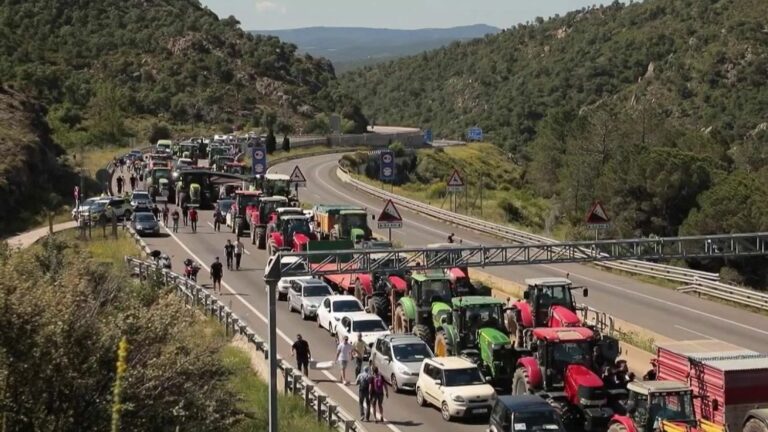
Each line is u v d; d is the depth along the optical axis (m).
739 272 57.44
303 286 40.47
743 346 35.47
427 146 139.50
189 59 173.88
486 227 64.56
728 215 58.72
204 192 73.31
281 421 24.58
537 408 23.09
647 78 188.00
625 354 32.66
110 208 61.22
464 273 38.16
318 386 30.25
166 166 80.94
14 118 84.31
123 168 97.38
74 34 171.62
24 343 16.86
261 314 40.31
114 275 28.39
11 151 72.31
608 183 70.62
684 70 179.88
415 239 61.38
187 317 20.86
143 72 164.50
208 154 106.44
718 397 23.91
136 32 178.88
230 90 169.38
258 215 57.03
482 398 26.52
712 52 176.62
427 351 30.58
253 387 27.59
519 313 31.30
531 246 32.78
